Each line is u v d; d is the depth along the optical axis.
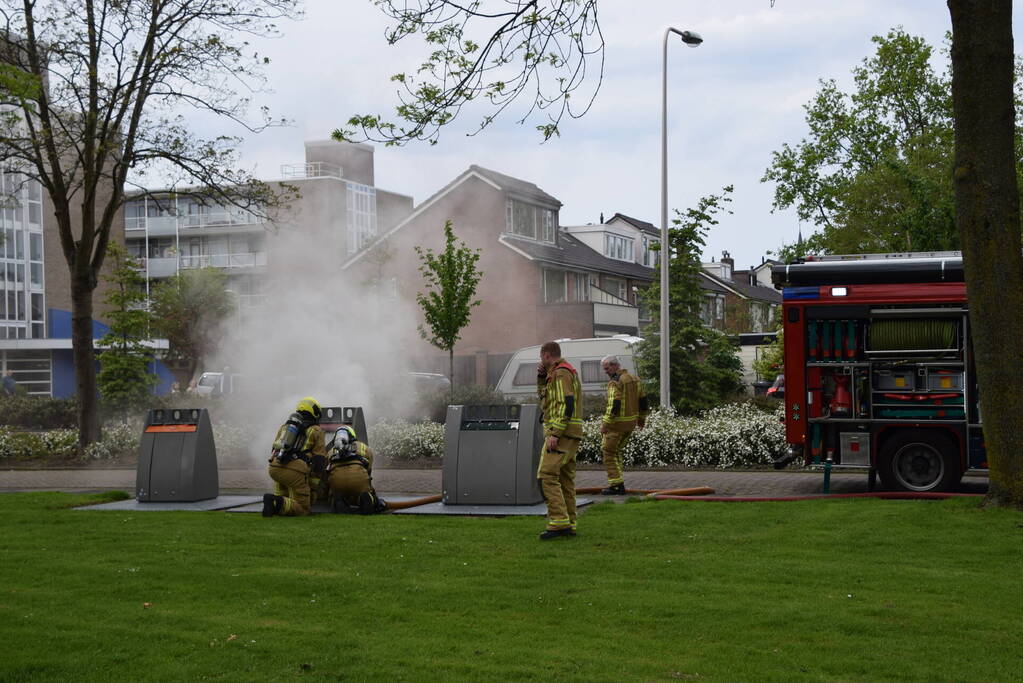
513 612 7.03
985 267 10.74
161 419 13.85
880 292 13.30
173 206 24.05
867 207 39.06
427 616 6.92
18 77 16.95
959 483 13.11
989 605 7.11
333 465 12.24
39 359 46.44
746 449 17.81
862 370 13.41
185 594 7.59
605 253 61.00
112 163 25.47
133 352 28.73
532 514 11.80
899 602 7.19
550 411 9.89
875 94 44.59
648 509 11.61
